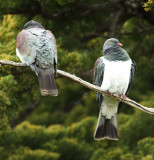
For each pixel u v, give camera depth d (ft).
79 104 59.31
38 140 48.57
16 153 46.78
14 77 39.63
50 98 57.21
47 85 30.55
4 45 40.09
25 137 48.06
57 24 47.01
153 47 55.01
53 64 31.48
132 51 49.98
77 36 50.49
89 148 48.73
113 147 45.70
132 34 50.67
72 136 49.26
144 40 53.52
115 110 36.50
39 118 55.52
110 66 34.71
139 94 52.65
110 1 49.70
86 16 50.67
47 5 45.52
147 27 52.80
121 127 45.62
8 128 37.04
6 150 47.03
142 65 50.67
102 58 35.50
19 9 45.27
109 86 34.76
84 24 51.24
